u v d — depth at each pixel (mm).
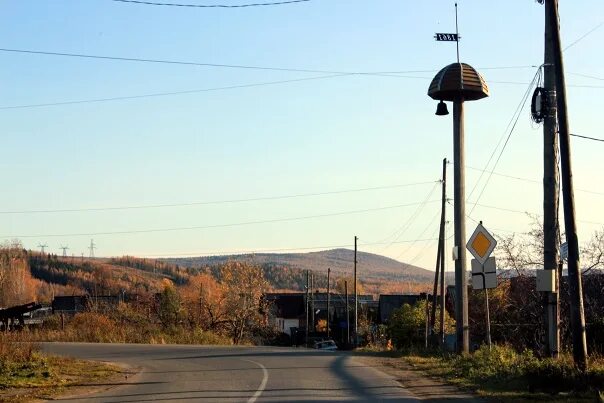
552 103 16938
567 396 13102
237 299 71188
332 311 93062
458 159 23219
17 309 41094
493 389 14789
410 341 45812
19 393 15719
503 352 19188
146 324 50094
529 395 13484
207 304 71062
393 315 50625
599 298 23562
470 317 33531
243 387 16125
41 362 21328
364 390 15289
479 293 32312
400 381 17156
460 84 22594
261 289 73750
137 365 23969
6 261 101688
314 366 22203
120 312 52750
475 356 19719
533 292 24953
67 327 45688
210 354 30141
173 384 17250
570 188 14625
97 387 17156
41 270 137125
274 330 75500
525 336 25516
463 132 23234
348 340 69062
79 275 135875
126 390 16266
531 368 15352
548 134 17062
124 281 130375
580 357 14336
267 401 13531
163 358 27719
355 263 65938
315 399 13734
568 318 20906
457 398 13812
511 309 28406
